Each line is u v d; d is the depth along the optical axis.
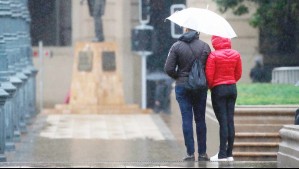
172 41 58.56
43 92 65.44
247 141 32.72
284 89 41.34
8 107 36.38
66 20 64.12
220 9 48.16
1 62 35.19
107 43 62.06
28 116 50.22
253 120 33.25
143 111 58.81
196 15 26.72
